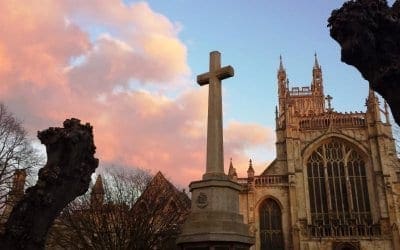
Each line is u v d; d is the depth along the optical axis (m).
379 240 69.19
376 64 11.98
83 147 17.70
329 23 12.79
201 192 20.61
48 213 16.30
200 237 19.31
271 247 72.38
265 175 76.00
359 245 69.25
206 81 23.69
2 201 45.94
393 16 11.79
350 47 12.05
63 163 17.08
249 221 72.81
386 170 72.62
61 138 17.30
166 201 54.03
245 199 74.56
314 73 122.88
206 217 19.91
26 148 48.81
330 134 77.06
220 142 22.02
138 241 48.88
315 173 76.12
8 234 15.51
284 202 74.19
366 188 74.12
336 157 76.62
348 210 73.19
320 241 70.12
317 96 119.56
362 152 75.81
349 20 12.03
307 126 78.62
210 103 22.83
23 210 15.92
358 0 12.23
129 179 55.97
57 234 51.06
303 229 71.38
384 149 74.19
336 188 74.62
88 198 51.50
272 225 74.00
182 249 20.19
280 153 78.81
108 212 49.88
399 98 11.53
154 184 55.47
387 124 76.00
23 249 15.51
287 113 79.38
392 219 69.75
